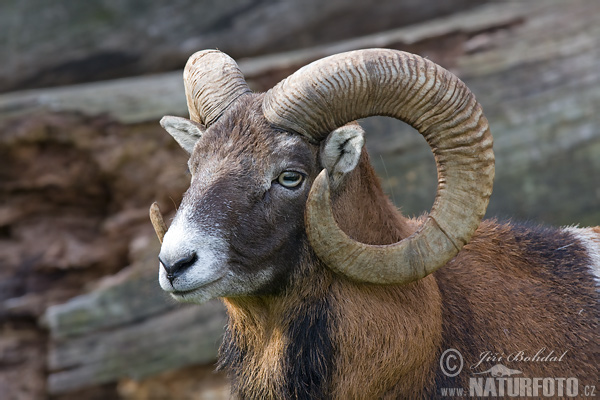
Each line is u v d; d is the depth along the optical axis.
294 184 11.50
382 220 12.39
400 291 11.90
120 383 29.59
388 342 11.73
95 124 30.16
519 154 29.62
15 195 30.89
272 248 11.53
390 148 28.97
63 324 27.77
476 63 30.66
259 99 11.90
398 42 31.14
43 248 30.61
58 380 27.64
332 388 11.95
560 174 29.59
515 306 12.66
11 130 29.69
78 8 35.25
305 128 11.41
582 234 14.16
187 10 35.62
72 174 30.70
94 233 31.17
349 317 11.78
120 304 27.98
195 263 10.95
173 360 27.88
